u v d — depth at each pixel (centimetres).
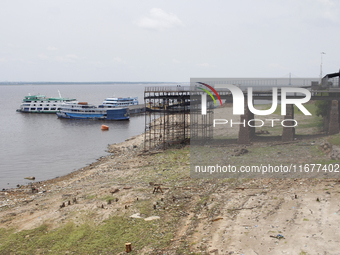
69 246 2583
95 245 2573
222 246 2319
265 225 2556
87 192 3931
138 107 16688
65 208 3356
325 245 2156
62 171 5747
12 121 13850
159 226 2811
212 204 3161
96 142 8725
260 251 2188
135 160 5741
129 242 2580
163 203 3334
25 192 4422
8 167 6103
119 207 3275
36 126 12225
